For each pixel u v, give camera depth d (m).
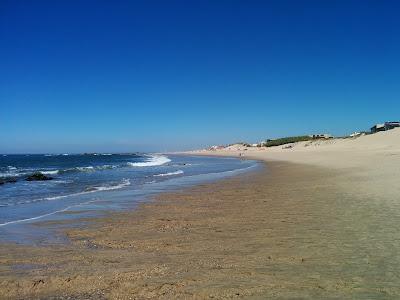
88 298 6.11
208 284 6.39
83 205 17.12
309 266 7.16
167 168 52.50
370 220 10.93
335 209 13.02
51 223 12.89
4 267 7.82
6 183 29.84
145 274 7.04
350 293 5.83
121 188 24.58
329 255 7.79
